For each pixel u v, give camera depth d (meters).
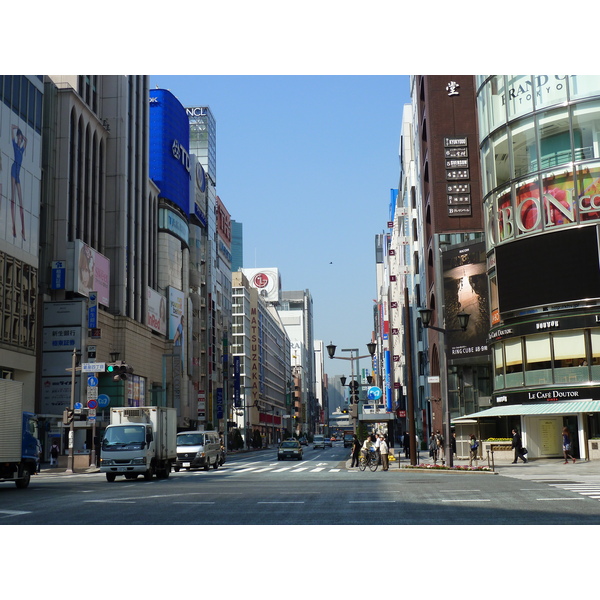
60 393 62.31
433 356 68.25
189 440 42.38
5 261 52.44
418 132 75.19
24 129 55.94
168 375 92.00
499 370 43.41
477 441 41.12
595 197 39.16
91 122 72.56
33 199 57.44
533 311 40.62
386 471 36.44
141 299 83.94
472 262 53.91
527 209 41.41
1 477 24.77
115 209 77.06
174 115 101.00
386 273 159.25
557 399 39.31
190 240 112.00
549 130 40.88
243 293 168.50
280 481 27.14
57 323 63.47
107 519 13.37
